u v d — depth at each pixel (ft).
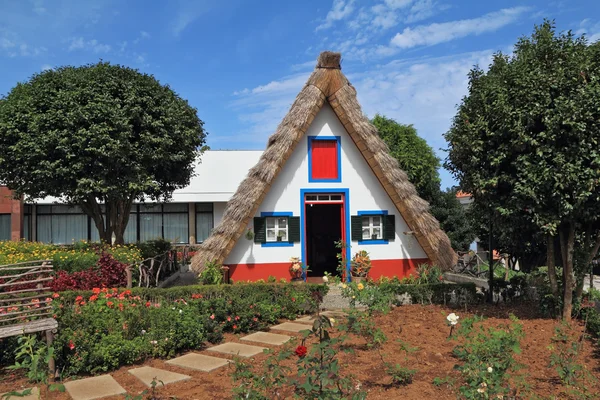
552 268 27.71
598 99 22.30
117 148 37.68
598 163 22.00
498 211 26.05
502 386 15.80
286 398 15.92
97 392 17.88
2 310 21.66
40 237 77.71
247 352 22.86
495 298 33.91
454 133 27.58
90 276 33.73
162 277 45.19
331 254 55.47
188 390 17.94
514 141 24.14
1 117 38.29
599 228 26.66
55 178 38.70
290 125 38.83
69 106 38.09
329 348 14.06
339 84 40.24
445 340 23.17
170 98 44.16
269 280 38.58
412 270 41.60
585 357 20.58
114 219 49.73
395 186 39.29
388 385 17.31
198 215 81.05
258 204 38.01
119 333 22.17
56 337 20.21
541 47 25.75
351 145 41.68
